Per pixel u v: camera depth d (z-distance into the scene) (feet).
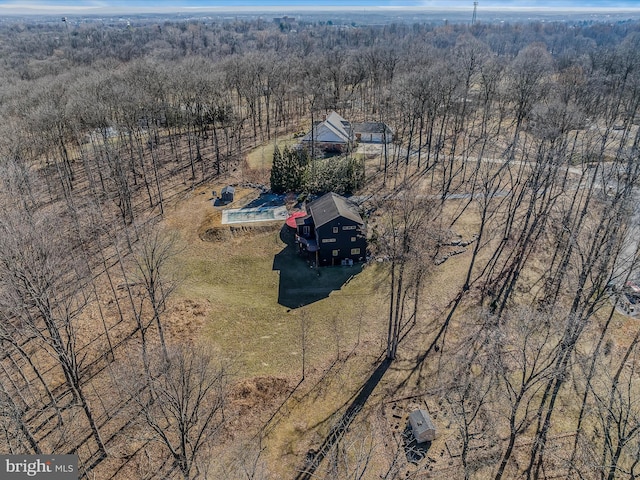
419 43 551.18
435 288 131.03
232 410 92.89
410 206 150.20
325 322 119.34
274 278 138.62
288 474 80.59
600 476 77.97
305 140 230.68
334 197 153.07
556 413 90.53
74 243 150.61
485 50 368.48
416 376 101.24
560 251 143.43
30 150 199.31
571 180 181.27
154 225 166.61
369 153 230.89
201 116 256.52
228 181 202.28
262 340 113.29
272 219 166.71
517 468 80.28
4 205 128.06
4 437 83.51
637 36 546.67
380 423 90.07
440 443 85.35
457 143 239.50
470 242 152.76
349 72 335.67
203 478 79.36
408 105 203.00
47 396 95.40
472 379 97.45
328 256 142.41
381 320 119.75
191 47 651.25
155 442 86.17
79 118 195.93
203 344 110.73
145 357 92.12
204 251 152.35
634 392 93.61
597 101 226.38
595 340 107.45
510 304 122.62
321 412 93.30
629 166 126.21
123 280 134.92
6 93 228.84
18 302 74.08
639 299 120.16
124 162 207.00
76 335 112.88
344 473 79.61
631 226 135.54
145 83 236.43
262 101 352.28
